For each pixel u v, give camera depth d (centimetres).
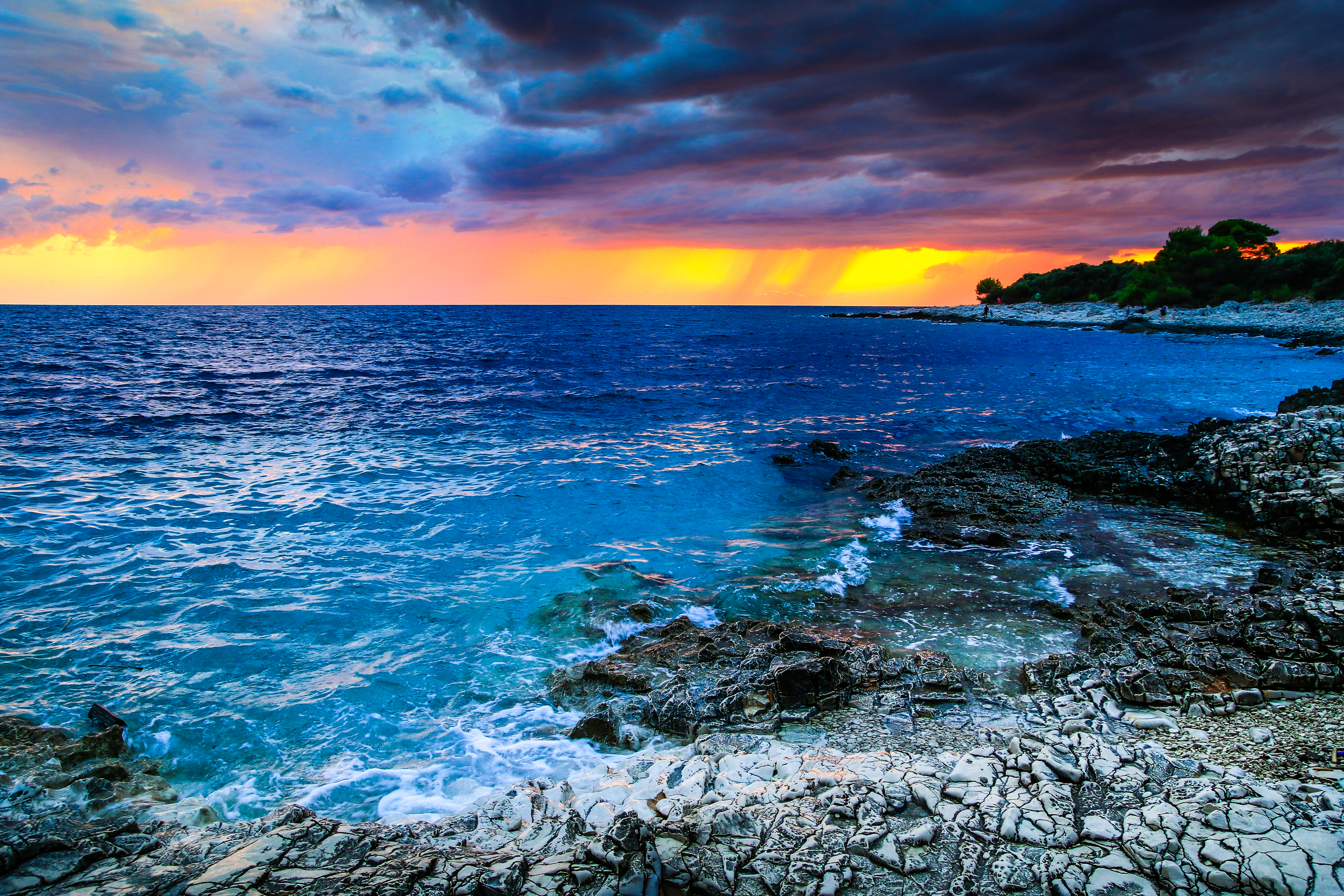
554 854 457
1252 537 1275
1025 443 1988
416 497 1458
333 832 482
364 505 1393
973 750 595
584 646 866
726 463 1848
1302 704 684
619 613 932
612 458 1875
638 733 679
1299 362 4253
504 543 1214
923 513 1401
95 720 673
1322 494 1282
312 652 833
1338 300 6806
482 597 995
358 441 2038
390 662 816
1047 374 3944
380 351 5428
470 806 575
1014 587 1042
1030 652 843
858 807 511
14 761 597
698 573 1108
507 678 792
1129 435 1975
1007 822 482
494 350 5709
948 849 462
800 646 814
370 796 591
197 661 799
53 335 6222
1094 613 922
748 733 677
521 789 574
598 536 1269
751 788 555
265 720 696
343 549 1162
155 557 1092
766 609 970
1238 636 815
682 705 702
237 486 1507
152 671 776
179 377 3512
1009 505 1438
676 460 1867
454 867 435
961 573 1101
